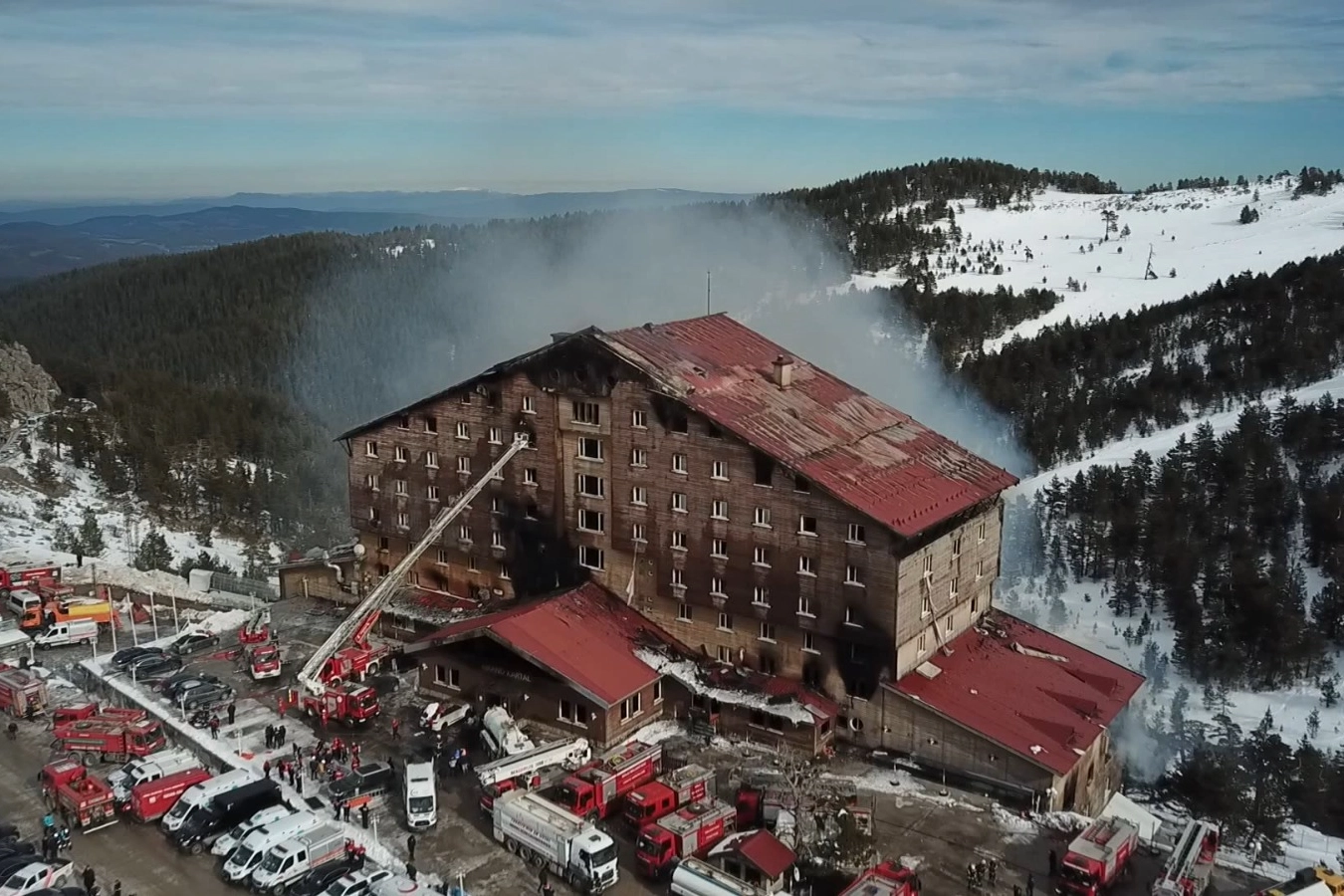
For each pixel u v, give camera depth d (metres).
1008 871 48.44
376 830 51.19
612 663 61.62
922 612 60.56
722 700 60.19
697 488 63.97
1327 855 65.06
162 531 139.50
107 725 58.97
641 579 67.56
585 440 68.44
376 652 69.88
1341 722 92.00
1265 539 124.31
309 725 62.41
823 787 55.00
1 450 149.75
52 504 134.25
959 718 56.72
